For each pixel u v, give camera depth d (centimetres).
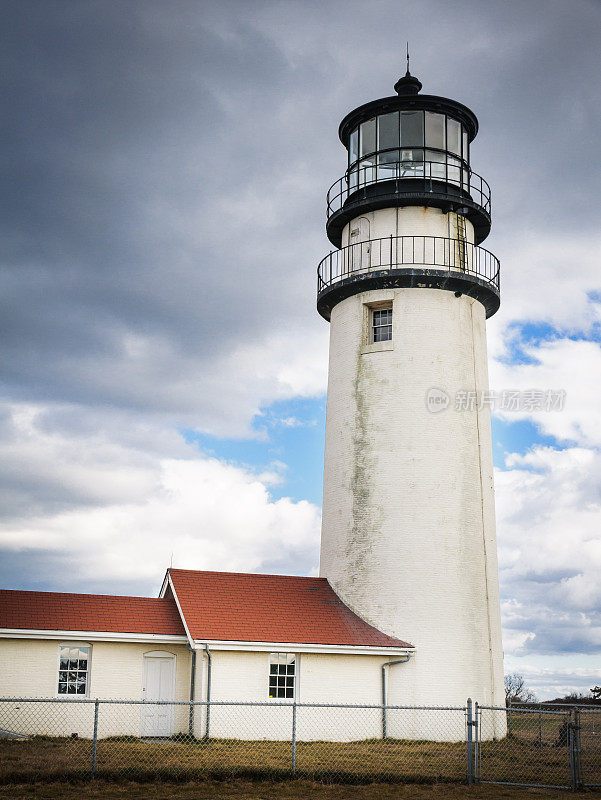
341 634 2692
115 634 2561
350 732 2619
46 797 1512
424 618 2742
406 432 2894
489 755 2291
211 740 2453
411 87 3119
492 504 3008
